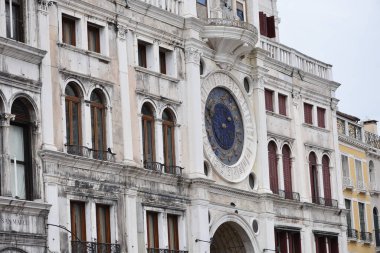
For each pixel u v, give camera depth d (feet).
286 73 193.26
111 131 146.72
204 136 165.99
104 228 143.74
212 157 167.32
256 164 179.01
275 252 179.11
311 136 198.80
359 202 228.84
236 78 176.35
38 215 131.23
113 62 149.07
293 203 187.42
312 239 192.54
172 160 159.94
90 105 144.15
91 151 142.31
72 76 140.77
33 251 129.80
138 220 148.97
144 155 153.79
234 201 170.71
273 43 190.60
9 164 128.98
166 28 161.27
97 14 147.13
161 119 157.69
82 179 139.44
